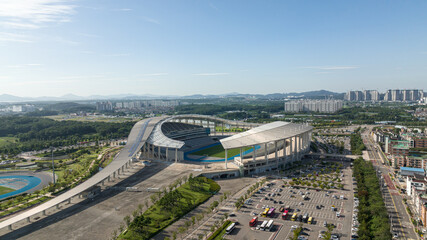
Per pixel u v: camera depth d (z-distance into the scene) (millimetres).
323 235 143375
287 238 143125
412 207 182875
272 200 193875
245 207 182625
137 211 162125
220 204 187250
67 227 152875
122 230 147625
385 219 155250
